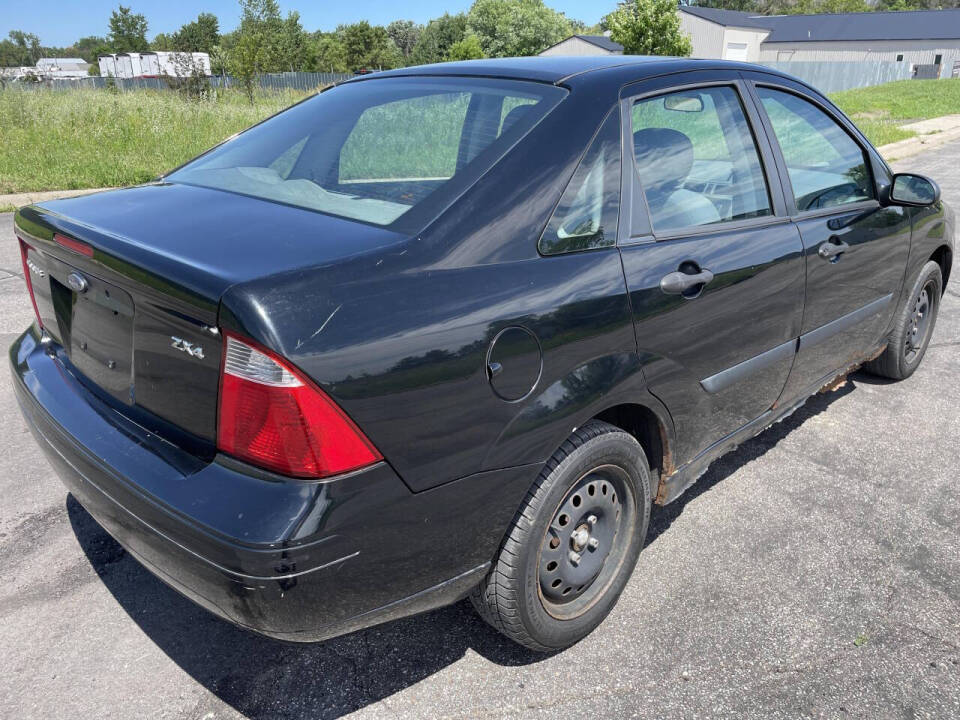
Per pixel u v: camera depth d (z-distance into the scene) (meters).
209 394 1.76
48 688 2.21
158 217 2.15
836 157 3.36
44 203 2.49
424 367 1.78
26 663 2.30
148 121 12.95
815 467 3.54
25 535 2.90
